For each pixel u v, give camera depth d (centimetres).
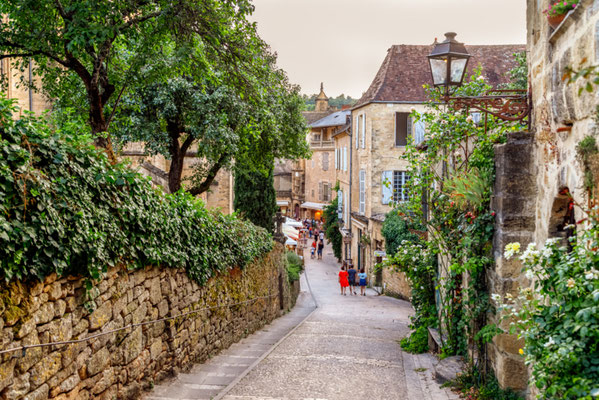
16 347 455
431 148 1020
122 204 648
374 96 2898
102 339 614
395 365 973
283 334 1438
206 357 1019
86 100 1156
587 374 377
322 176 6244
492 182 716
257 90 1102
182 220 873
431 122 1010
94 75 872
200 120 1413
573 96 471
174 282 852
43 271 488
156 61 1032
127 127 1365
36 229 476
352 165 3538
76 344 556
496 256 694
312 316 1852
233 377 873
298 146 2022
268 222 2559
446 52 925
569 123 502
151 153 1459
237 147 1509
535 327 424
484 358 752
